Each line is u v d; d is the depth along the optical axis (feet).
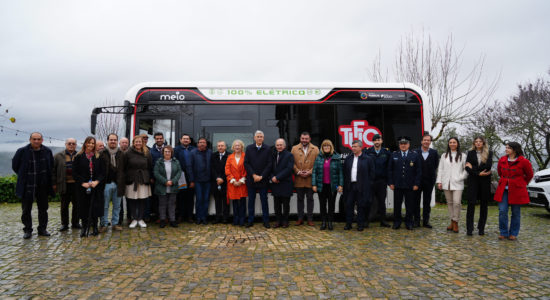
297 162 23.26
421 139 25.35
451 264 14.65
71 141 21.57
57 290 11.66
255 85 25.20
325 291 11.55
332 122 25.13
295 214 28.07
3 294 11.31
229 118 24.85
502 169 19.84
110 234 20.29
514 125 47.65
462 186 21.59
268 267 14.16
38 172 19.74
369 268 14.06
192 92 24.95
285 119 24.99
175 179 22.15
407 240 19.16
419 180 21.83
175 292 11.46
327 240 19.03
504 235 19.75
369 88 25.61
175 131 24.63
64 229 21.71
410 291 11.57
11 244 18.07
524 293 11.41
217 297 11.04
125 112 24.36
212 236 19.84
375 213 24.72
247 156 22.70
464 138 48.73
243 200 22.97
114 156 21.54
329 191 22.21
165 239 19.07
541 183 29.04
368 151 23.73
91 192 20.13
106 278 12.85
